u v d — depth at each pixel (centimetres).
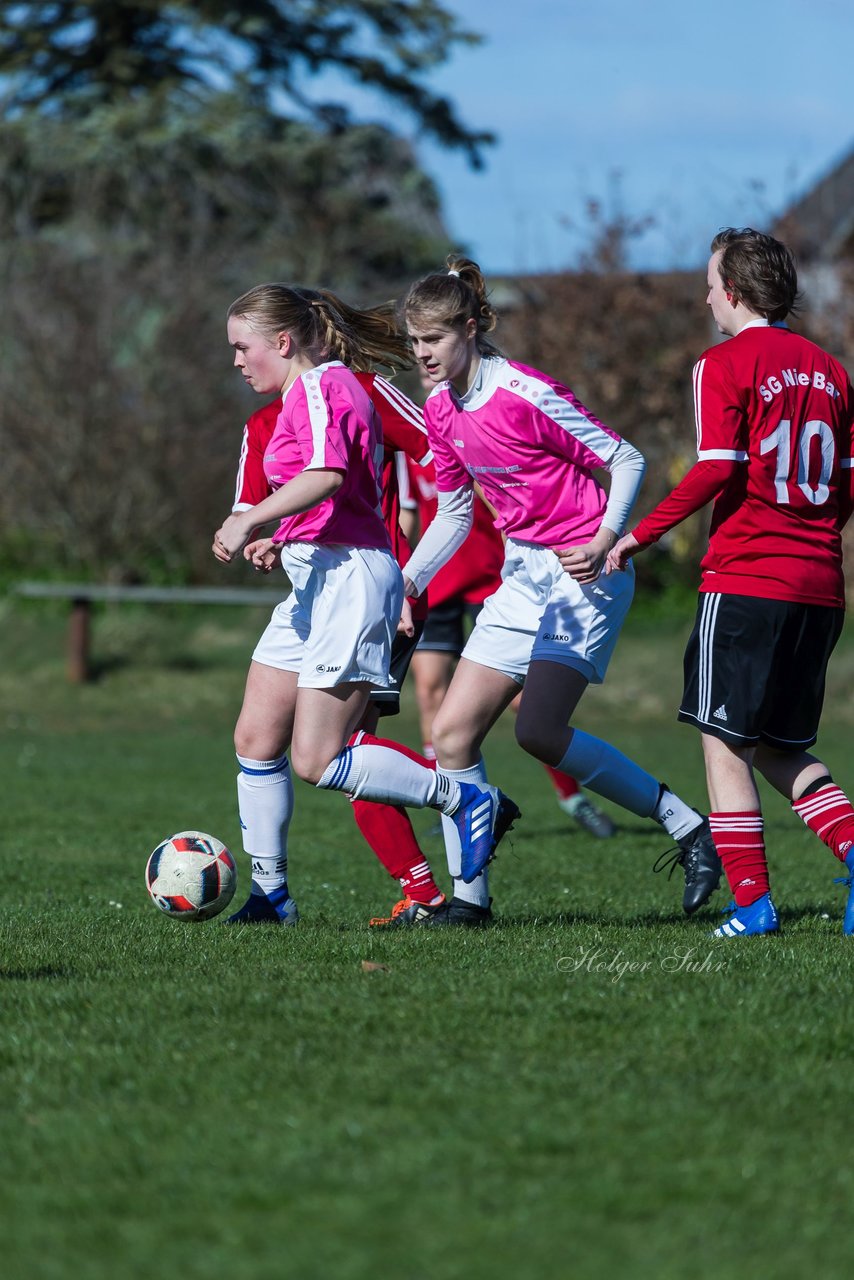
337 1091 1168
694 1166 1014
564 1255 884
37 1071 1230
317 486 1747
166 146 9319
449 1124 1091
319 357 1939
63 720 5916
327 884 2583
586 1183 982
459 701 1977
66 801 3812
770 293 1802
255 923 2033
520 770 4797
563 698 1933
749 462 1770
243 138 9462
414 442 1995
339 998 1448
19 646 6856
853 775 4319
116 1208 957
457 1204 952
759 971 1562
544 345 7550
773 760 1909
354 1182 990
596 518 1930
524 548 1964
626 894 2419
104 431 7344
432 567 2045
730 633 1784
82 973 1608
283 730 2034
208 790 4088
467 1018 1373
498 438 1898
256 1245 902
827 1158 1031
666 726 5831
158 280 7712
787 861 2856
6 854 2947
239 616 7238
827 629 1819
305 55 10400
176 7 10119
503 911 2184
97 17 10362
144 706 6178
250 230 9325
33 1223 936
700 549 7275
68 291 7538
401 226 9881
